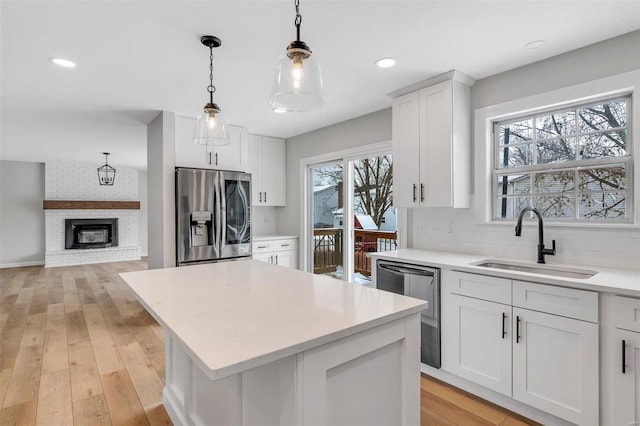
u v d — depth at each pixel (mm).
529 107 2539
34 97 3221
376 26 2021
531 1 1783
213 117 2051
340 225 4473
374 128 3783
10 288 5336
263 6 1812
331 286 1690
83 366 2717
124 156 6625
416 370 1400
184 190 3682
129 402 2238
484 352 2203
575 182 2434
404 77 2768
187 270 2111
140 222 8664
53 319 3846
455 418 2053
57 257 7379
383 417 1300
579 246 2316
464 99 2818
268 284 1727
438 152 2768
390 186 4227
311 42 2211
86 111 3674
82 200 7762
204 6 1812
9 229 7277
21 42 2180
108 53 2344
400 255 2822
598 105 2340
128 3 1779
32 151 6070
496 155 2848
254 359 896
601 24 2004
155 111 3682
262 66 2566
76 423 2018
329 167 4629
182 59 2441
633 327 1637
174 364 2088
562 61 2385
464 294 2307
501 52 2352
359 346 1180
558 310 1871
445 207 2855
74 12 1854
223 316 1226
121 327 3596
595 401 1746
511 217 2783
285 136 4988
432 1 1778
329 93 3145
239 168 4297
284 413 1088
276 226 5391
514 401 2104
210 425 1652
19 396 2289
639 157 2076
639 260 2082
